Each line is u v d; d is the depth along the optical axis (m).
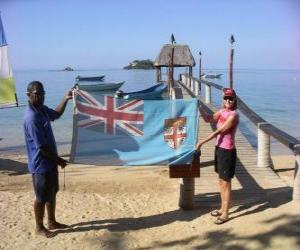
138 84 43.28
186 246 3.46
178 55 18.17
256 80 62.16
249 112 6.43
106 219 4.13
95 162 3.92
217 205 4.26
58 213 4.30
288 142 4.19
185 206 4.22
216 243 3.46
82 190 5.39
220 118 3.81
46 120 3.51
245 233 3.55
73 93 3.85
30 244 3.56
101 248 3.47
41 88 3.48
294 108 20.45
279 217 3.76
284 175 5.73
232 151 3.78
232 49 8.69
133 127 3.92
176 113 3.90
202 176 5.24
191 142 3.92
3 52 8.36
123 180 6.02
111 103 3.89
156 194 5.11
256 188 4.73
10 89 8.45
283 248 3.26
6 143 11.59
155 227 3.88
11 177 6.70
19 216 4.24
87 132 3.89
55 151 3.60
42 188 3.56
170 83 13.50
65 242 3.59
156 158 3.93
